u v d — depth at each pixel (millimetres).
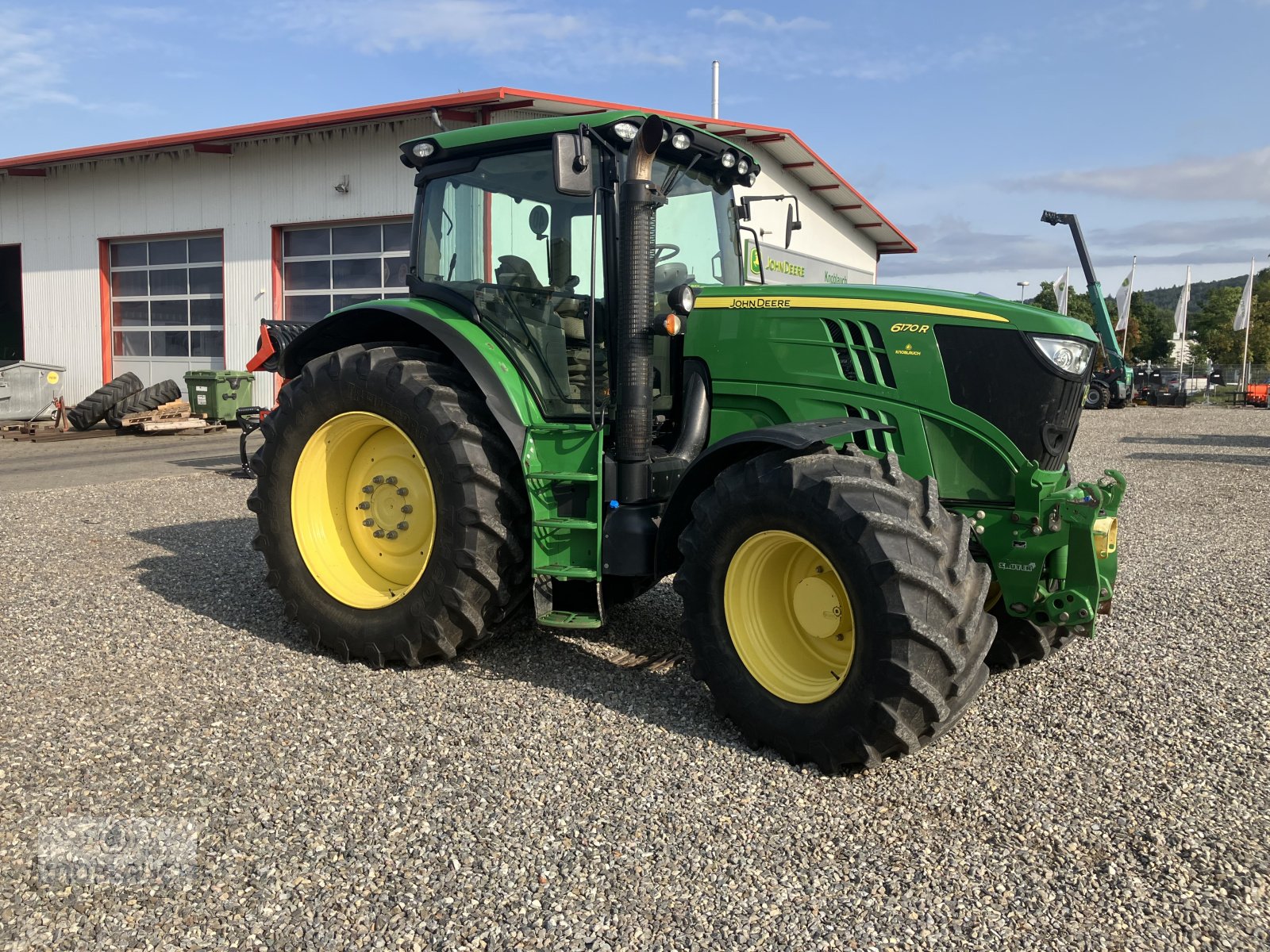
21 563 5848
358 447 4438
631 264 3779
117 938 2256
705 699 3811
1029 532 3553
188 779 3037
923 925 2346
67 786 2979
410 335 4707
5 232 19266
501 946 2236
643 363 3818
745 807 2926
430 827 2758
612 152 3938
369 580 4363
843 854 2666
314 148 15984
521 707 3688
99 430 15594
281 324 10719
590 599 4004
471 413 4062
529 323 4152
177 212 17391
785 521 3244
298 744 3301
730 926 2324
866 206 21406
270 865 2561
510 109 13742
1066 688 4023
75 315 18766
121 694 3734
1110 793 3062
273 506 4387
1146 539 7293
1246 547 7023
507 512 4004
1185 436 16969
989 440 3584
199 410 15430
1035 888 2514
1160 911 2416
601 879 2514
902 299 3734
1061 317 3615
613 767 3176
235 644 4383
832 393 3783
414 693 3826
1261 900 2471
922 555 3074
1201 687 4039
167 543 6520
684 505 3668
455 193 4438
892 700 3021
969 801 2996
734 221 4715
